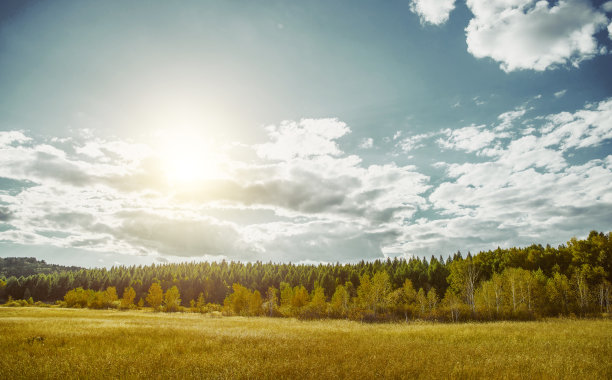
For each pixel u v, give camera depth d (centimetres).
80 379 777
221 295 11888
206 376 786
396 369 837
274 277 12238
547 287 4344
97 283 13050
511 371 836
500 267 6894
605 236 5406
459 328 2264
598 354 1108
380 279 4934
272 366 870
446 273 8275
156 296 6794
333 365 884
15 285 12519
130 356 1015
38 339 1381
